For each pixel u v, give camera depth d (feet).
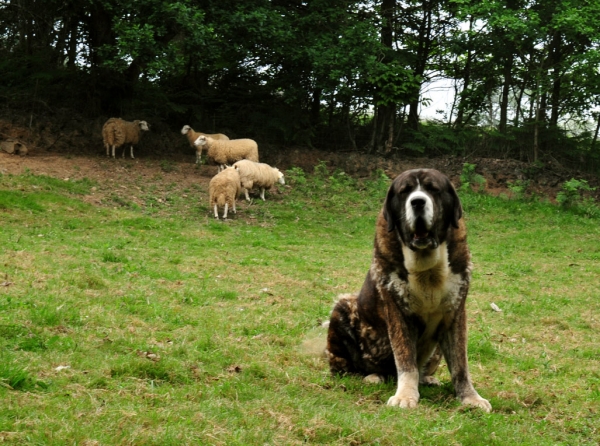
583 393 20.47
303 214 67.67
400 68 84.43
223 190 61.82
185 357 20.35
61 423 13.10
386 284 17.81
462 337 18.02
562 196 77.77
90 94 82.94
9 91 83.87
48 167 68.23
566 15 79.82
